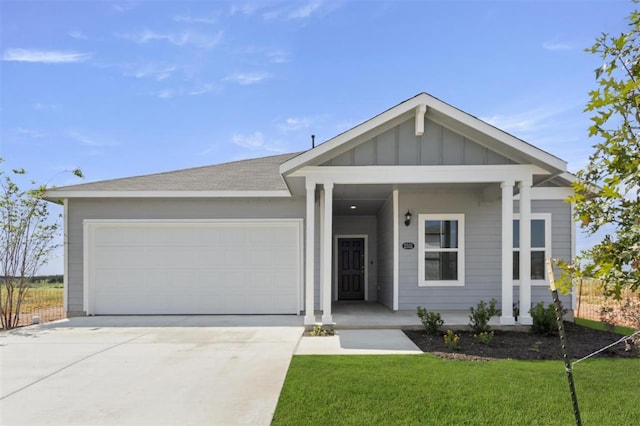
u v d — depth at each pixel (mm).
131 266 10461
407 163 8109
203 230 10523
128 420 3855
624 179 2057
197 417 3896
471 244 10141
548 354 6016
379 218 12828
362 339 7195
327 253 8047
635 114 2180
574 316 9961
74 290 10398
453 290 10086
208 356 6047
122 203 10531
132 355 6137
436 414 3816
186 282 10445
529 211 8008
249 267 10461
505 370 5117
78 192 10242
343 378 4824
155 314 10375
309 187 8102
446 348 6457
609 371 5078
